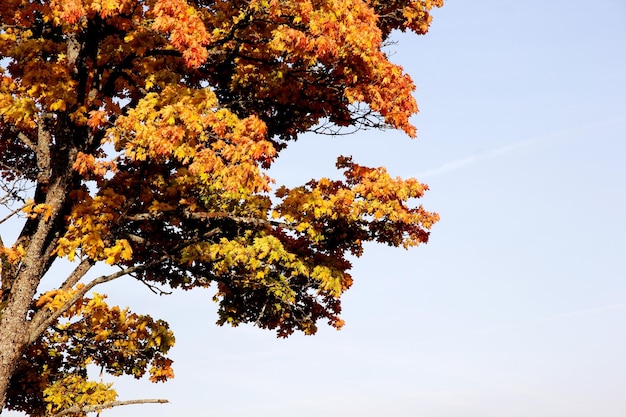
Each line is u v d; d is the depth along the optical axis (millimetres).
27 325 13594
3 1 13922
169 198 14609
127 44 13812
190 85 14594
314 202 13617
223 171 11477
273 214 13992
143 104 12188
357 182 14492
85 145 13805
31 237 14242
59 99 12758
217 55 14281
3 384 13188
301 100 14570
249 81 14445
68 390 14305
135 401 13992
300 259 14547
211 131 12211
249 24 13531
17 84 13773
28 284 13461
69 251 13148
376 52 12711
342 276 14742
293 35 12164
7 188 12953
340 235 14594
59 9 12781
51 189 13594
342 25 12266
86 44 13602
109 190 13727
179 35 11164
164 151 11438
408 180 13609
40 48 13703
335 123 14594
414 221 13828
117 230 14008
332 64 13148
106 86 14250
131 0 12602
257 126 11766
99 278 13820
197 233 14750
